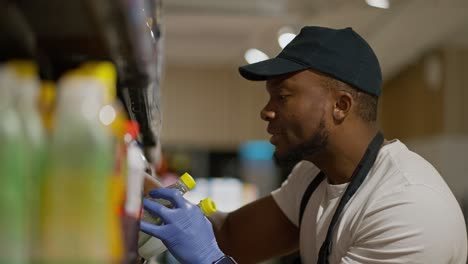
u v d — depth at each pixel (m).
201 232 1.33
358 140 1.60
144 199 1.31
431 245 1.42
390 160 1.57
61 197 0.65
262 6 4.74
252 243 1.93
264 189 8.49
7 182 0.62
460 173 6.59
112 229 0.70
